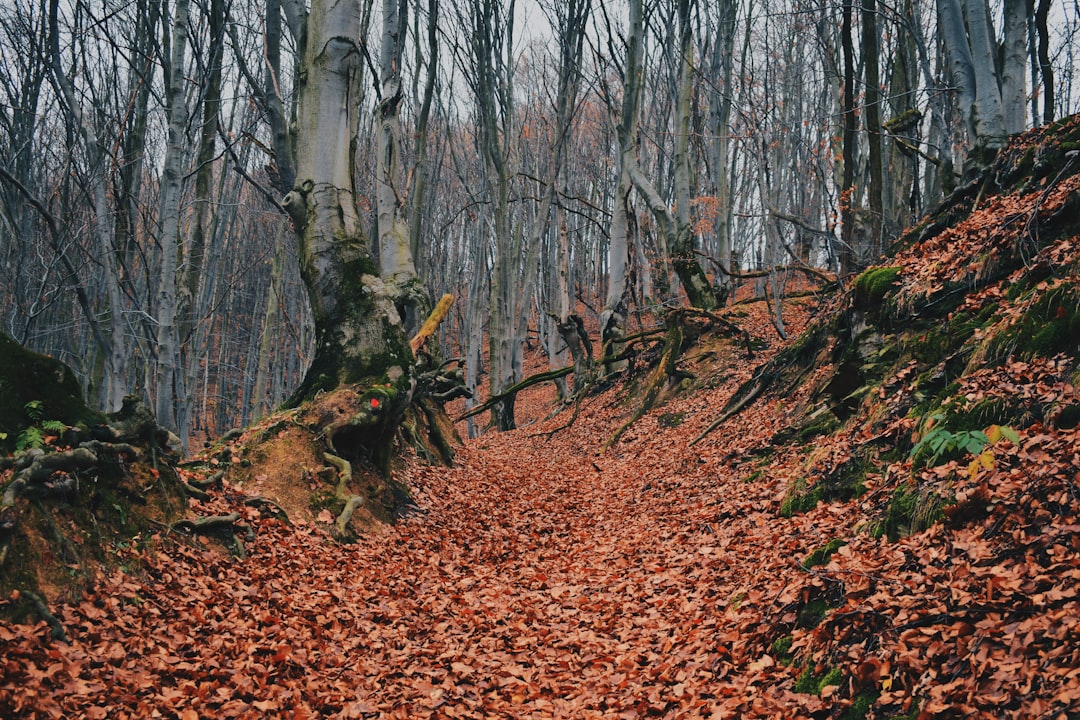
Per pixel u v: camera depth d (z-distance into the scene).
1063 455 4.26
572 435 21.02
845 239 16.20
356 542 8.98
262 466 9.05
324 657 5.66
